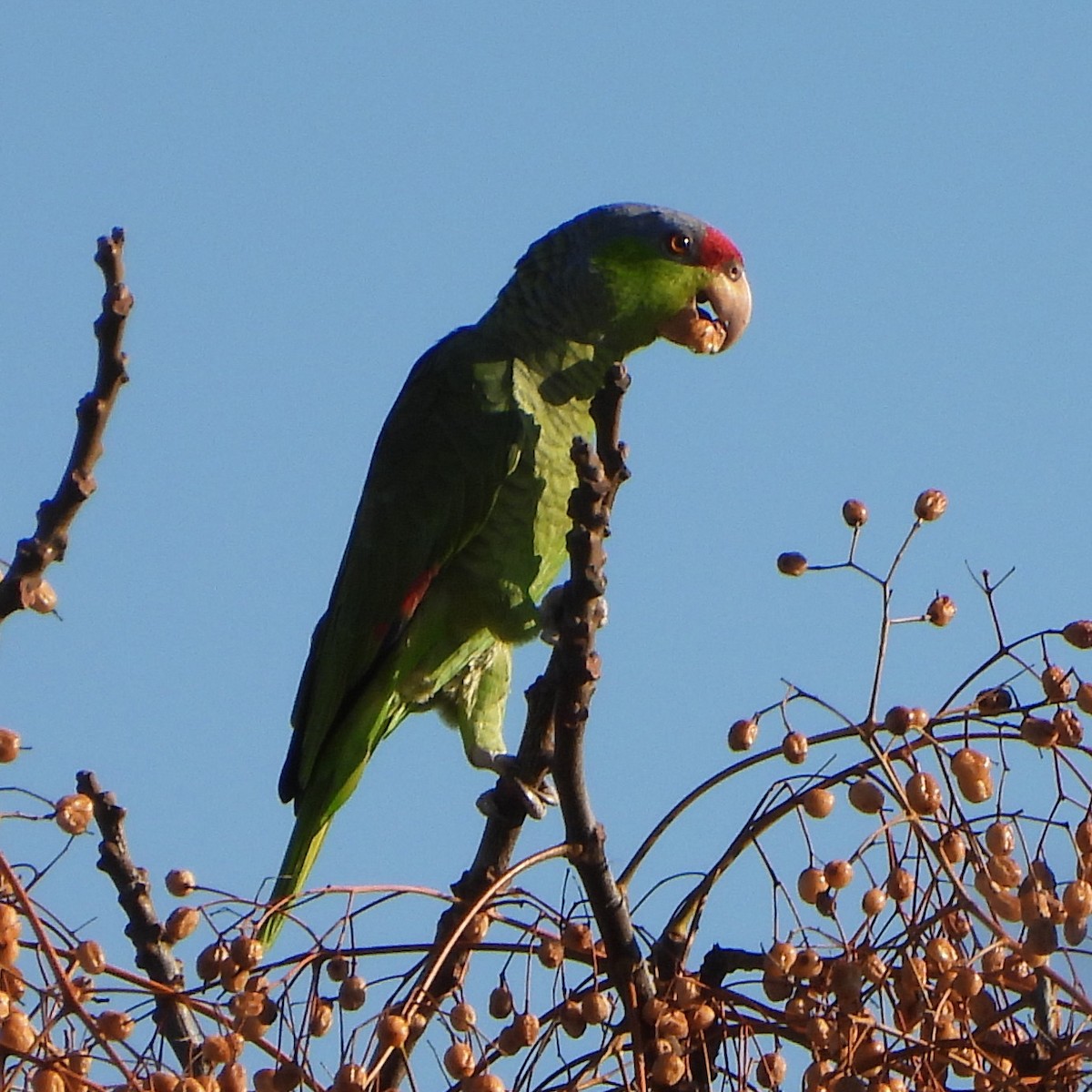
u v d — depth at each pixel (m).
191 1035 7.12
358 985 6.47
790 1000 6.41
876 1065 6.18
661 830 7.10
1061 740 6.38
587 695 7.03
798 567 6.91
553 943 6.73
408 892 6.62
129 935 8.10
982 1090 5.97
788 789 6.80
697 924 7.09
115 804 8.22
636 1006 6.54
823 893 6.43
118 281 5.82
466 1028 6.52
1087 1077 5.97
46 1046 5.71
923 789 6.28
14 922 5.95
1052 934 5.84
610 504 7.11
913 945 6.13
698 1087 6.74
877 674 6.64
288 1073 6.17
